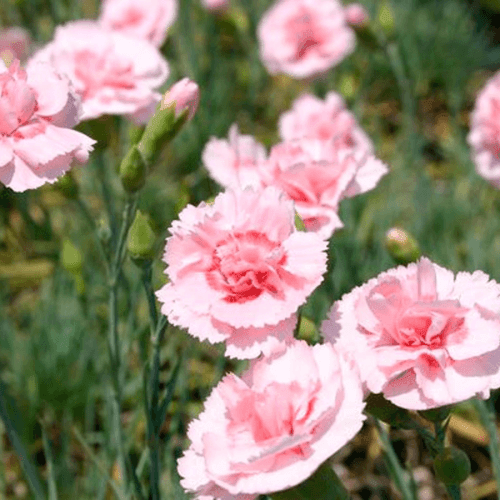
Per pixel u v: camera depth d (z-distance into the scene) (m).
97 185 0.94
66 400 0.81
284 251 0.54
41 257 0.94
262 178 0.62
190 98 0.61
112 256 0.69
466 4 1.37
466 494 0.78
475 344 0.52
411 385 0.53
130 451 0.77
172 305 0.54
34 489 0.65
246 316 0.53
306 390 0.51
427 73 1.22
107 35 0.71
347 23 0.92
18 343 0.83
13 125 0.57
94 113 0.68
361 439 0.82
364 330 0.54
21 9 1.09
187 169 0.99
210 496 0.52
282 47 0.99
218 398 0.53
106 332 0.79
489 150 0.82
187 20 1.05
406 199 0.97
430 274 0.53
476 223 0.94
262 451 0.50
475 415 0.81
